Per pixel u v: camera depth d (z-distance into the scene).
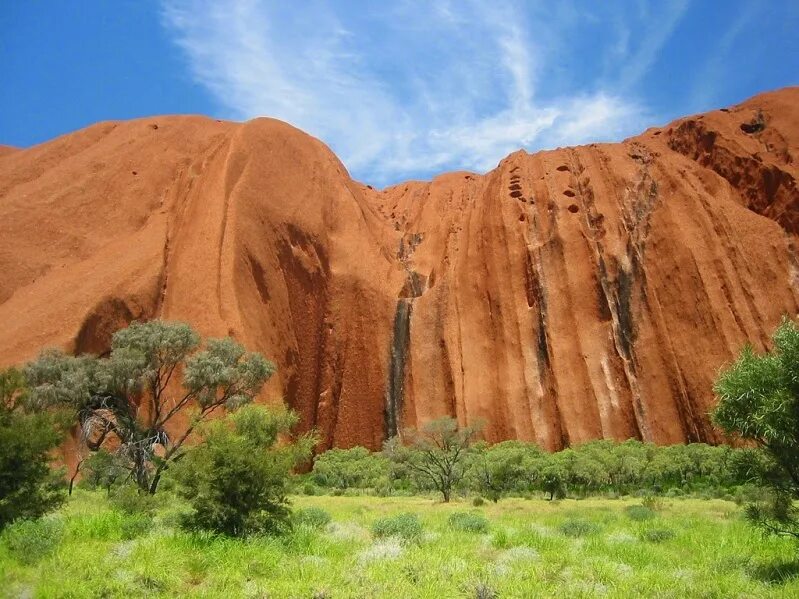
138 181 68.94
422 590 8.00
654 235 67.94
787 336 9.79
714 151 74.62
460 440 42.78
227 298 56.44
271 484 12.55
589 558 10.45
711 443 54.94
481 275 70.88
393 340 67.56
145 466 27.25
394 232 83.88
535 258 69.50
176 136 75.62
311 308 65.88
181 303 56.25
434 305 69.00
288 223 67.81
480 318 67.81
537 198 75.62
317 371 63.72
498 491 39.69
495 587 7.99
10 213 61.00
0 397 12.71
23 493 11.98
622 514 21.95
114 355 27.42
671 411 57.81
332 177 78.81
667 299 63.88
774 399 9.41
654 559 10.90
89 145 76.62
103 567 8.71
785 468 9.91
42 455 12.37
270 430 14.95
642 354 61.53
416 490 42.25
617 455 45.69
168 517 13.56
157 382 29.36
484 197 80.19
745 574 9.55
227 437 12.70
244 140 71.00
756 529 13.49
